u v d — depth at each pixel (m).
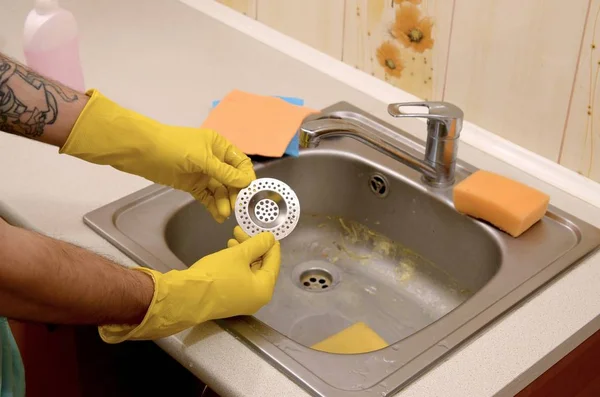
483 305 0.94
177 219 1.11
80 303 0.72
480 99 1.24
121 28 1.59
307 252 1.31
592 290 0.97
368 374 0.83
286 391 0.82
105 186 1.14
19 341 1.16
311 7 1.45
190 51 1.52
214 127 1.23
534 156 1.20
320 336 1.16
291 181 1.27
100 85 1.39
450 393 0.82
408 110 1.33
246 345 0.88
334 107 1.34
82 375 1.11
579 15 1.06
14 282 0.66
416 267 1.24
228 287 0.88
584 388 0.98
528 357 0.87
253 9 1.58
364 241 1.30
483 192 1.08
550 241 1.06
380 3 1.32
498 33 1.16
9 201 1.09
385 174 1.22
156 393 1.00
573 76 1.10
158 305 0.81
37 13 1.25
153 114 1.31
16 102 0.91
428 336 0.89
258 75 1.44
